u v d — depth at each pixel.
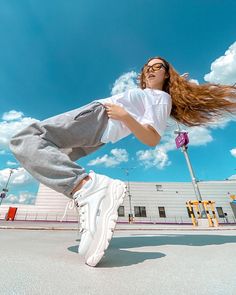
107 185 0.99
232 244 1.45
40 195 23.34
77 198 0.97
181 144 8.69
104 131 1.35
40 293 0.52
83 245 0.84
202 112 1.72
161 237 2.00
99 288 0.57
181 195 25.44
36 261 0.84
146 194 25.16
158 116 1.41
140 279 0.65
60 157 1.04
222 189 25.80
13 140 1.07
